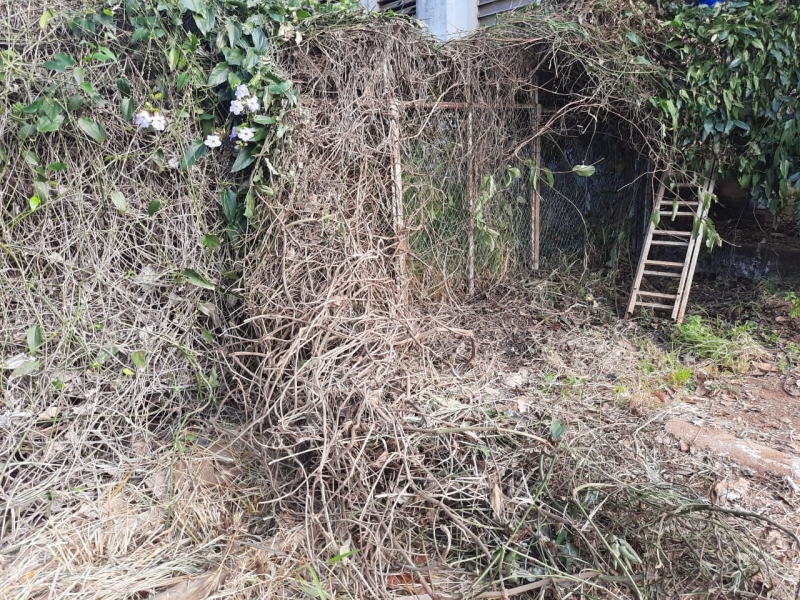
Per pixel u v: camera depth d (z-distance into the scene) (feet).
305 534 7.67
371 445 8.14
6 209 8.43
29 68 8.23
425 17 20.39
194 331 10.48
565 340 14.38
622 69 14.56
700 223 15.33
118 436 9.55
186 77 9.44
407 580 7.14
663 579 6.67
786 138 14.60
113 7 8.82
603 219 20.01
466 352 13.35
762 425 10.39
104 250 9.34
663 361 13.15
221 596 6.78
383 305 11.32
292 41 10.85
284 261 10.19
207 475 8.97
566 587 6.66
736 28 14.19
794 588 6.73
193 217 10.27
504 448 8.76
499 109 15.87
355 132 11.69
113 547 7.61
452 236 15.94
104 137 8.78
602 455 9.00
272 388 8.65
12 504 8.05
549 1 16.22
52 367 9.00
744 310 15.85
